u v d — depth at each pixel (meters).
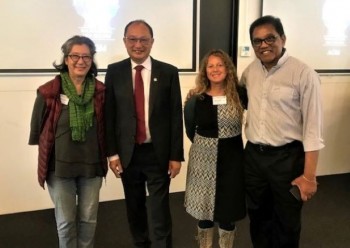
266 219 2.05
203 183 1.97
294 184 1.81
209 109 1.91
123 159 1.99
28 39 2.79
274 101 1.77
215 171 1.94
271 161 1.85
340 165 3.96
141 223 2.21
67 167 1.76
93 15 2.90
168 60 3.17
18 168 3.01
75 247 1.94
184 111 2.04
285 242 1.96
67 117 1.75
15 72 2.82
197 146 1.99
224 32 3.30
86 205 1.91
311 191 1.76
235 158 1.95
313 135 1.70
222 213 1.97
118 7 2.95
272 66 1.78
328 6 3.45
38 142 1.82
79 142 1.79
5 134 2.92
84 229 1.95
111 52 3.01
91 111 1.79
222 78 1.91
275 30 1.71
